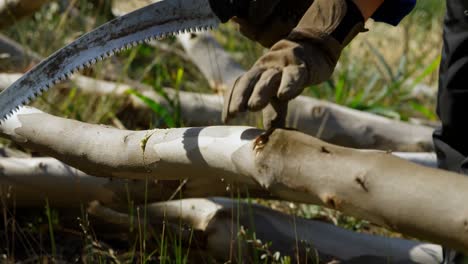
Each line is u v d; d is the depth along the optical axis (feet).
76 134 11.46
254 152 9.55
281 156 9.25
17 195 14.01
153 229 13.30
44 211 14.42
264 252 12.66
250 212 12.76
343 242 12.59
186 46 20.10
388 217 8.43
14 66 19.85
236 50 24.43
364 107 19.88
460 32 10.86
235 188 13.05
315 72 9.61
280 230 12.84
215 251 12.98
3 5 17.80
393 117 19.85
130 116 18.81
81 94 18.97
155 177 11.10
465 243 8.00
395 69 25.45
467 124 11.07
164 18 10.70
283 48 9.77
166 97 18.02
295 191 9.22
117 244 14.26
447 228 8.05
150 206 13.62
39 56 20.70
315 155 9.00
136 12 10.70
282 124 9.96
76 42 10.74
